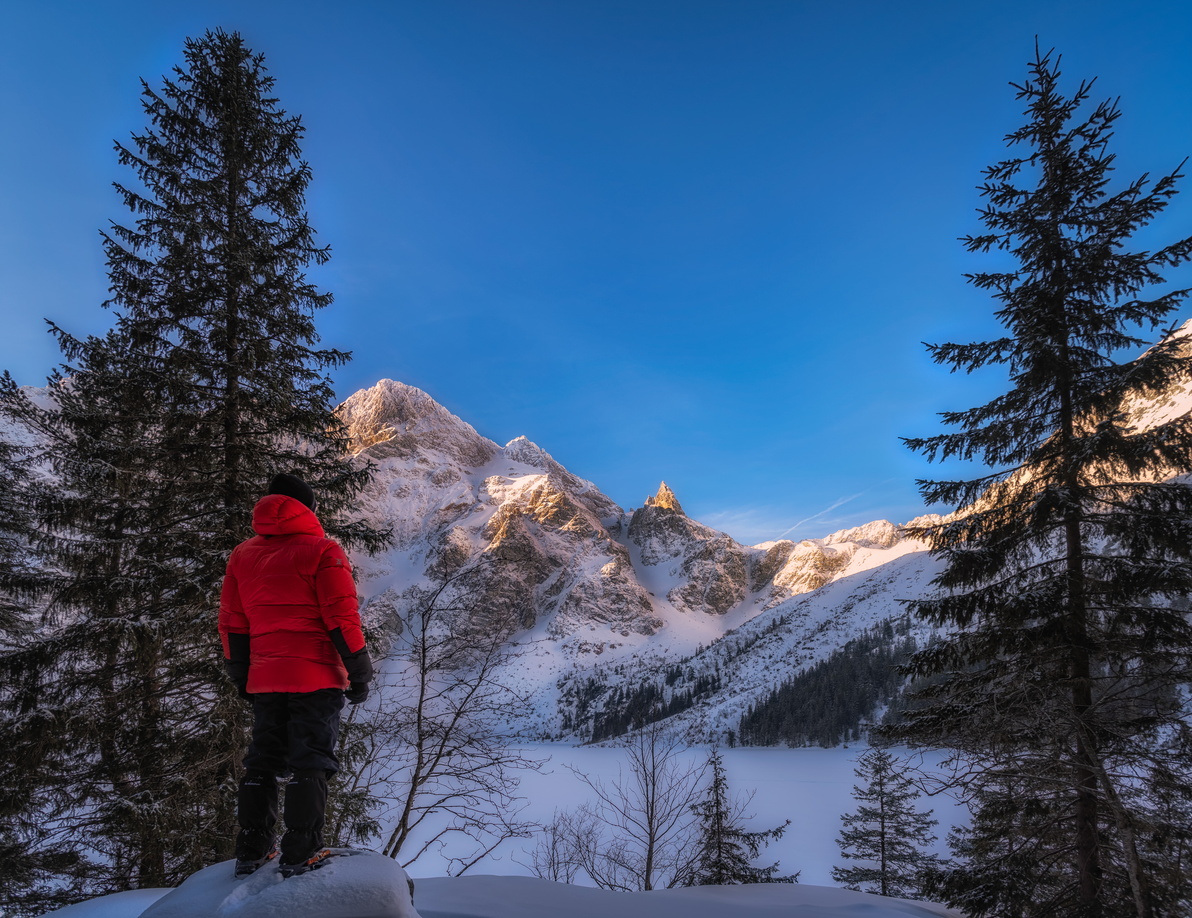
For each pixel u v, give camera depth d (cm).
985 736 705
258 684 249
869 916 596
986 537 876
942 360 941
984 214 923
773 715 12262
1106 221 858
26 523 895
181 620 679
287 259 886
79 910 306
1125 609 764
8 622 971
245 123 874
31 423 837
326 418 855
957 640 835
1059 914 727
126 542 727
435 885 485
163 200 844
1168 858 662
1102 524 791
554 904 454
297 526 271
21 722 640
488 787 667
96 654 700
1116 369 838
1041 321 862
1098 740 709
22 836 704
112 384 771
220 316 811
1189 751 688
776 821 5734
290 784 234
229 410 807
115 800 642
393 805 702
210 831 662
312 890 206
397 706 638
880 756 1795
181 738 704
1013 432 893
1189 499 741
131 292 803
